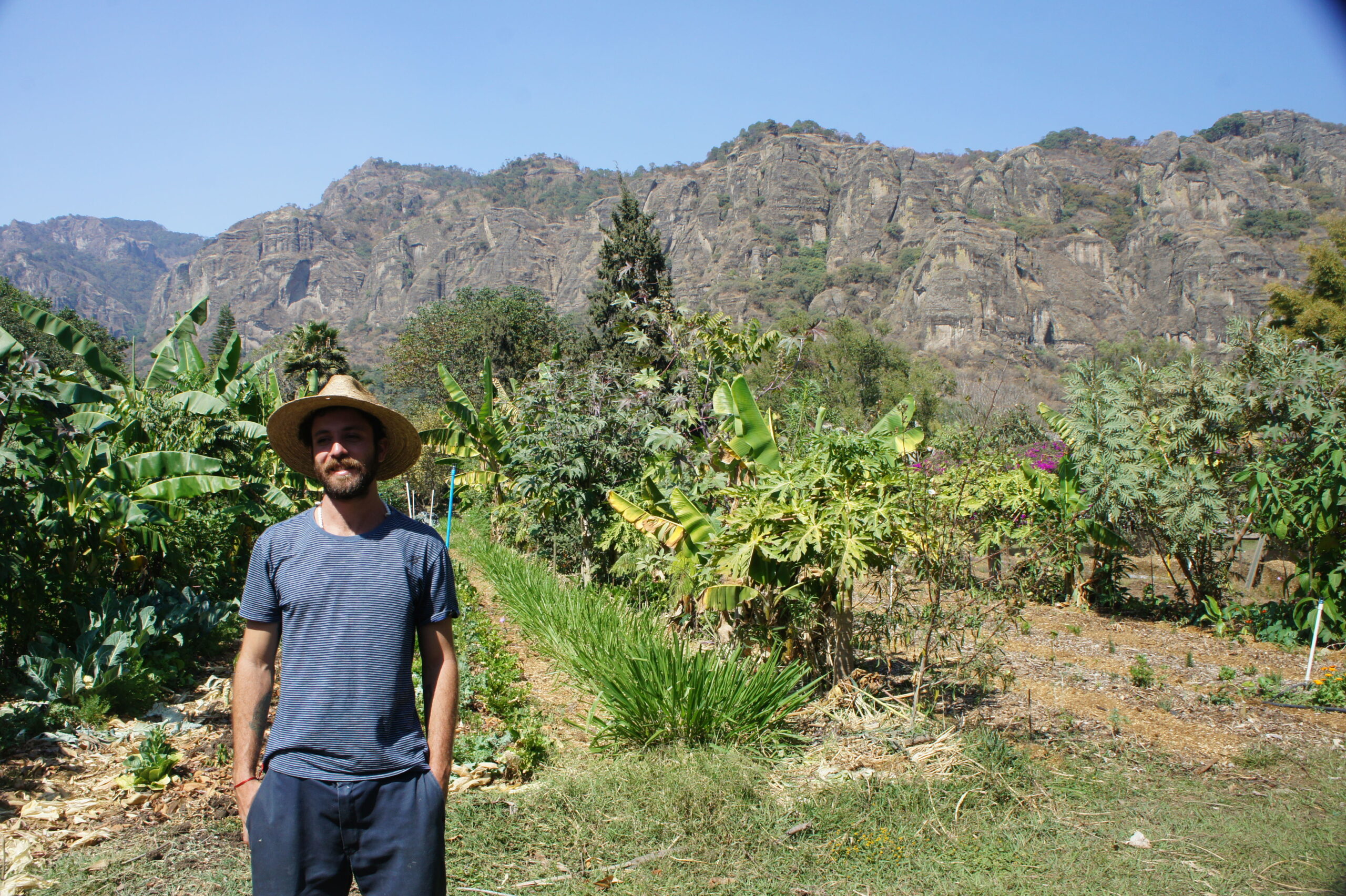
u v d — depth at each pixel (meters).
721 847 3.99
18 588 6.09
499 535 17.34
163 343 10.34
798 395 8.78
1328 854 4.00
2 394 6.25
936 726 5.64
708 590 6.31
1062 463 11.26
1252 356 11.15
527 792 4.59
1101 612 11.36
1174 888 3.68
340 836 2.43
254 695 2.50
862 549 5.83
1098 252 161.12
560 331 50.75
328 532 2.58
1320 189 170.75
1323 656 8.75
